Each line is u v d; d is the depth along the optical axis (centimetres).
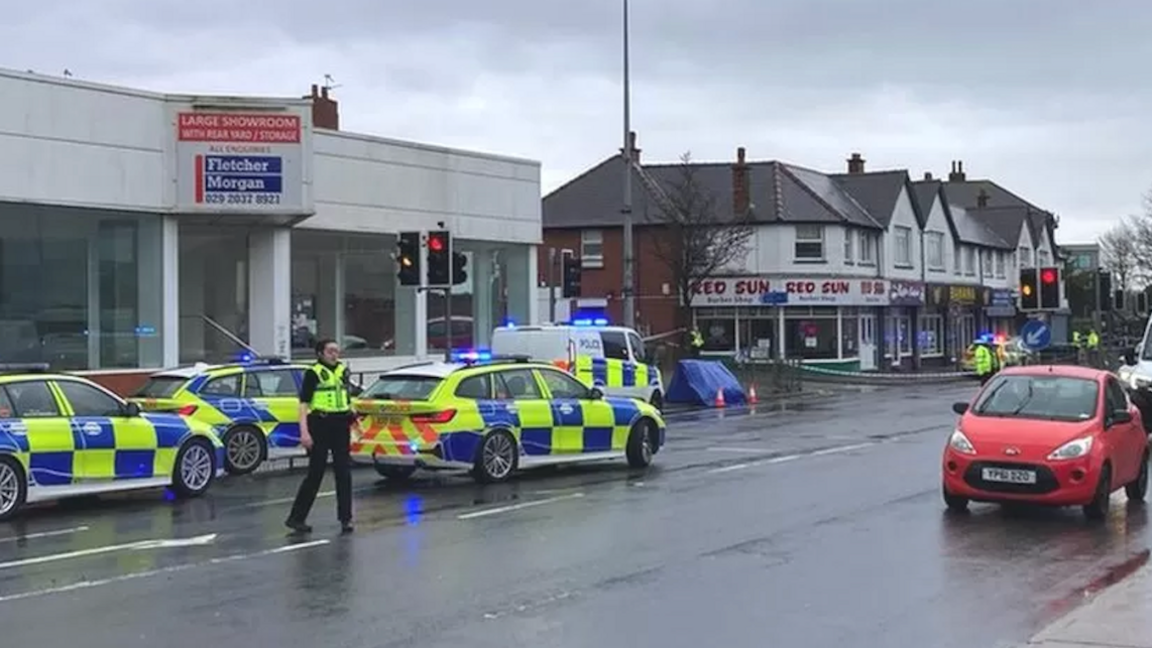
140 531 1257
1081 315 7850
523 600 914
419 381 1648
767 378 4281
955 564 1060
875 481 1634
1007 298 6769
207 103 2492
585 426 1748
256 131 2517
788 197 5244
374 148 2897
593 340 2575
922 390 4150
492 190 3228
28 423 1375
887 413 2986
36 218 2306
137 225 2464
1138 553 1114
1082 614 839
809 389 4184
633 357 2680
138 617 859
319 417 1243
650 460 1852
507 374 1703
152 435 1493
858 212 5488
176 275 2511
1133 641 763
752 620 855
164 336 2484
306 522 1303
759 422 2731
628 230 3153
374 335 2958
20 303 2288
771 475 1708
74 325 2370
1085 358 5125
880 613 877
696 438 2312
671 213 4894
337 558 1084
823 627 836
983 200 7712
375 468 1764
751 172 5416
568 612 877
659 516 1331
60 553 1120
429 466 1612
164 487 1553
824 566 1049
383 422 1630
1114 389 1433
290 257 2756
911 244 5847
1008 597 931
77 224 2372
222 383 1809
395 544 1156
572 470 1789
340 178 2811
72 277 2367
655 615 869
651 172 5594
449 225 3091
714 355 5200
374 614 867
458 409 1616
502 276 3312
